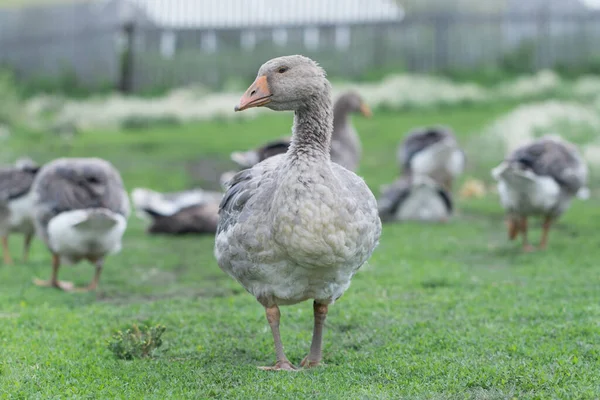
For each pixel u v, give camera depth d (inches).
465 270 447.8
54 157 892.0
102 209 396.2
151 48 1301.7
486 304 371.9
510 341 311.0
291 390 261.9
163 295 424.5
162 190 765.3
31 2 1497.3
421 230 588.4
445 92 1142.3
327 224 257.6
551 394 253.4
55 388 270.4
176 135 1037.2
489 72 1229.1
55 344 325.7
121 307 390.9
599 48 1235.2
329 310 371.9
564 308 355.9
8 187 491.2
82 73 1347.2
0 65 1386.6
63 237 407.5
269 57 1278.3
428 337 321.1
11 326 351.3
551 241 530.6
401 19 1254.9
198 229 604.7
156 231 607.8
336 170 279.1
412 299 389.1
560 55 1246.3
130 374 285.4
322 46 1273.4
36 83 1332.4
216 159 884.0
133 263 504.4
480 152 876.0
